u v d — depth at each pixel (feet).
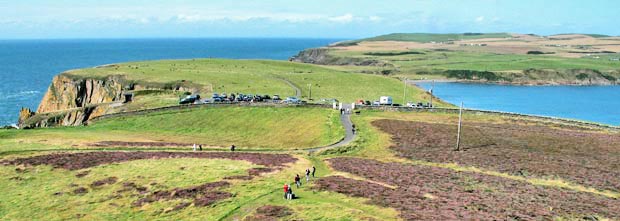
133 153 268.82
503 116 395.55
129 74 616.39
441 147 285.43
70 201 194.08
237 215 167.73
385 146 290.76
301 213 160.76
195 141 337.31
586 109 653.71
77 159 251.39
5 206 190.60
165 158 253.24
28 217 180.45
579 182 213.46
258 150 290.97
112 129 382.01
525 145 289.74
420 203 170.30
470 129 338.54
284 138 341.62
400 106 424.05
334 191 186.09
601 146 287.69
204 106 424.46
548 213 163.53
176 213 176.55
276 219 156.56
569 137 314.76
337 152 279.49
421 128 338.13
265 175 215.31
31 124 470.39
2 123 539.29
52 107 613.93
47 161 247.09
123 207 186.39
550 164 244.01
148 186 206.08
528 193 192.03
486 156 261.65
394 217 153.99
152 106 458.91
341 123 352.28
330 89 570.05
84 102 594.24
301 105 414.41
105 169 231.91
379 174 219.00
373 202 171.53
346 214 156.56
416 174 220.64
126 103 489.67
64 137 329.31
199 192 194.90
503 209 165.78
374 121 361.71
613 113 624.59
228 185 201.26
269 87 563.89
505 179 215.72
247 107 418.31
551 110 639.76
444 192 188.96
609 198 189.37
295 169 227.61
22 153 267.18
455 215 155.53
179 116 407.85
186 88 561.84
